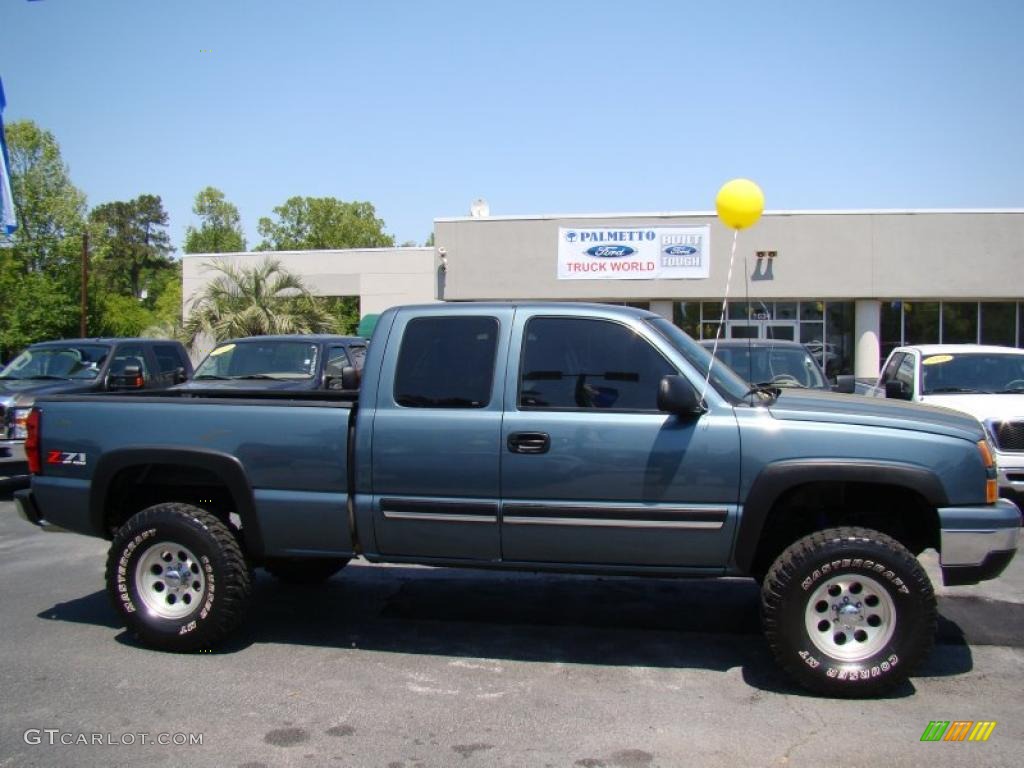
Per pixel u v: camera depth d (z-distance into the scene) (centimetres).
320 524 496
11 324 3766
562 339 483
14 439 1029
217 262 3186
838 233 2384
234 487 504
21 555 772
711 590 651
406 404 488
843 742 396
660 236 2475
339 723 418
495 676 480
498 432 470
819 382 1020
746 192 520
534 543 473
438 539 484
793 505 487
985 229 2344
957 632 550
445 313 497
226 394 629
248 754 386
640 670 489
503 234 2545
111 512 544
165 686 464
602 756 384
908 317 2441
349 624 573
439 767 374
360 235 7462
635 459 457
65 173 4025
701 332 2519
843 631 447
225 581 504
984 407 910
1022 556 749
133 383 1170
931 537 471
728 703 441
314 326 2845
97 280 4266
